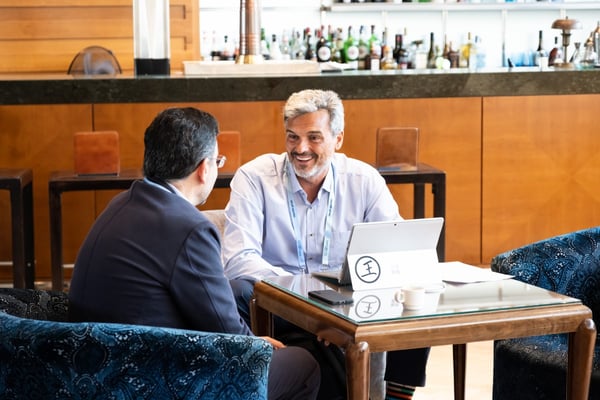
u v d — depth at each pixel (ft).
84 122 18.71
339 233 11.94
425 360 11.03
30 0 22.66
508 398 10.71
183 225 8.66
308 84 16.47
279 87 16.43
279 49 26.12
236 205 11.71
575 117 19.89
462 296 9.04
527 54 28.02
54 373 7.34
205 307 8.63
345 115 19.20
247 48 17.70
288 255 11.87
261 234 11.79
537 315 8.73
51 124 18.69
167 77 16.46
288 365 9.20
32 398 7.45
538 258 10.62
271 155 12.08
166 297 8.62
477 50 26.35
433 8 27.40
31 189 17.71
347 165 12.01
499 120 19.69
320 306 8.73
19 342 7.36
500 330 8.57
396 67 25.68
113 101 16.24
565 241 10.84
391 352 11.03
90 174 16.79
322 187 11.73
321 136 11.33
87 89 16.19
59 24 22.82
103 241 8.72
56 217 16.61
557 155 19.98
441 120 19.51
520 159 19.88
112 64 20.77
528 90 17.04
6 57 22.80
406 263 9.54
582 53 22.57
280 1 27.22
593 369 9.87
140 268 8.55
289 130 11.40
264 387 7.63
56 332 7.30
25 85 16.08
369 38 26.18
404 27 27.32
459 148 19.65
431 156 19.61
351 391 8.16
